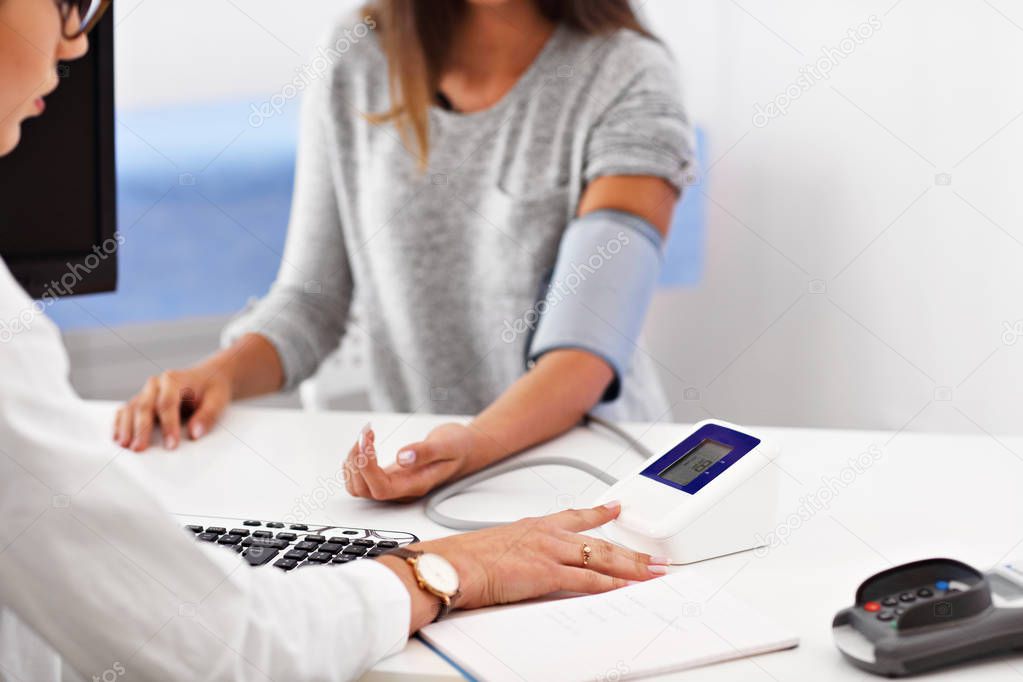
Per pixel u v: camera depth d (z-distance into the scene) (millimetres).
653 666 642
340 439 1195
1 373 569
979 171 2514
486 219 1756
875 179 2615
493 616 724
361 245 1829
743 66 2656
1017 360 2535
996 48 2443
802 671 646
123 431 1177
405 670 665
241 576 632
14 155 1041
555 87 1682
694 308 2752
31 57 665
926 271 2602
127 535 598
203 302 2352
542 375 1218
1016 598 670
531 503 977
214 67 2250
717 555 846
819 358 2744
